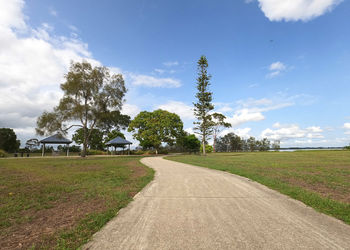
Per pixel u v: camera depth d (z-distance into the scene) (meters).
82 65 27.67
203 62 35.75
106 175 10.20
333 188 6.80
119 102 29.25
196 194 6.08
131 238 3.22
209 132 36.22
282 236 3.26
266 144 85.62
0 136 51.19
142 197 5.79
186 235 3.30
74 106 26.47
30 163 18.19
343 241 3.09
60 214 4.45
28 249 2.93
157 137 44.66
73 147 54.09
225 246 2.92
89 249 2.90
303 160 19.38
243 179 8.67
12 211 4.68
